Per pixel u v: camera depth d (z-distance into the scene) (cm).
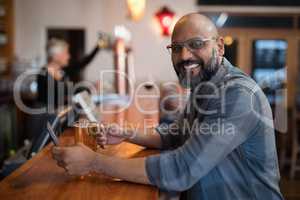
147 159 126
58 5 626
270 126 137
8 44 601
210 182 136
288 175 497
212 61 134
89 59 420
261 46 644
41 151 166
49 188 122
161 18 598
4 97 458
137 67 631
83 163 127
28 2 624
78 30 630
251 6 632
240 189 136
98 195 117
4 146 434
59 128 210
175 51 136
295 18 632
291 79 630
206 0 638
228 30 645
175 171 122
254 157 135
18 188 122
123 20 627
